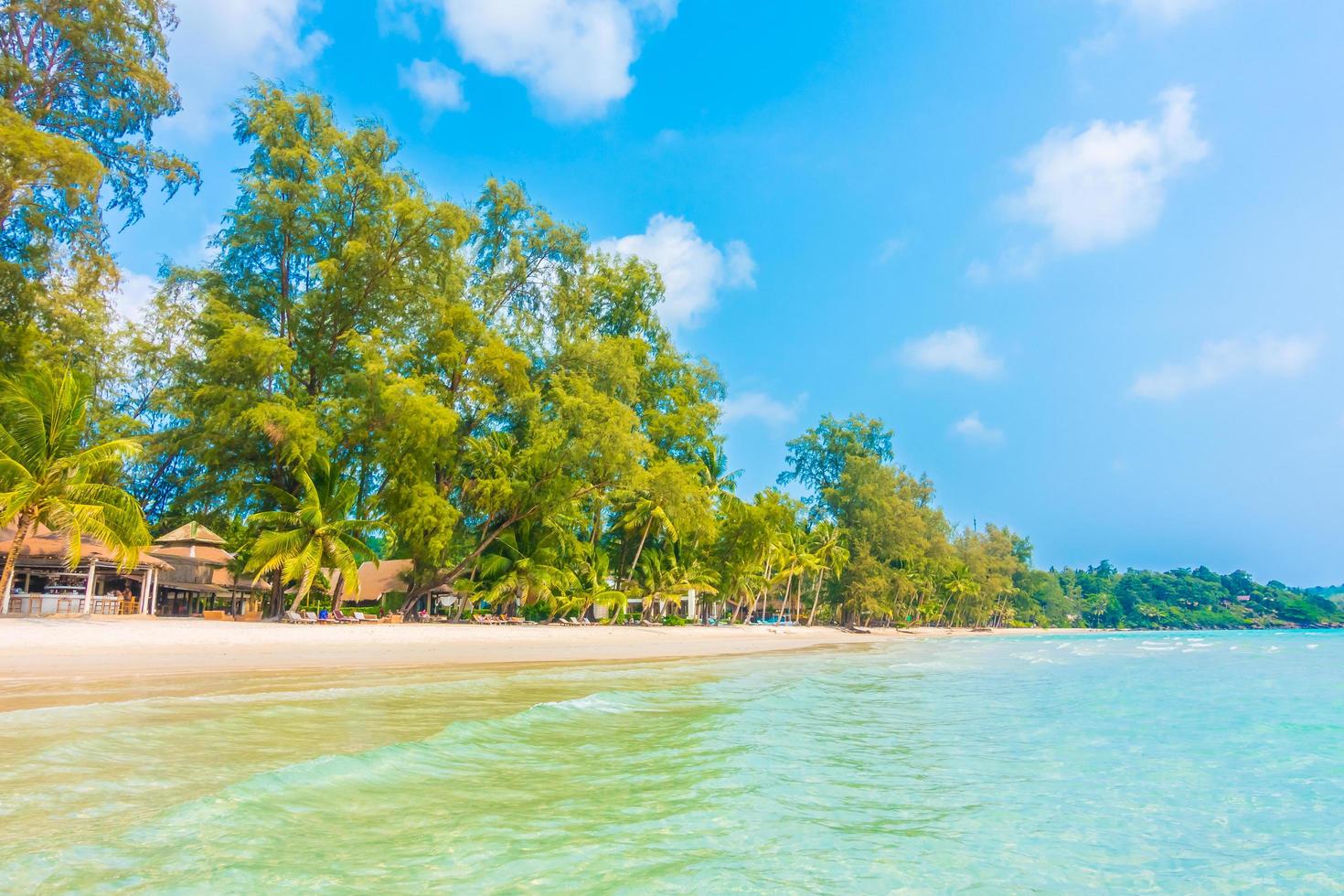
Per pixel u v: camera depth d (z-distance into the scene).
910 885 5.56
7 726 9.26
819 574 71.69
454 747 9.74
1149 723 14.16
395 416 31.47
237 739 9.17
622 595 44.88
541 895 5.01
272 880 4.95
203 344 31.95
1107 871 6.02
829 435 83.56
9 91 25.70
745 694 17.66
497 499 36.47
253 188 31.89
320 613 32.88
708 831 6.70
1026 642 63.66
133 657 18.25
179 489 37.56
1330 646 55.28
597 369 41.78
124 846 5.39
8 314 25.66
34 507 21.86
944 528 95.25
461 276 38.97
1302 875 5.98
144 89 28.61
